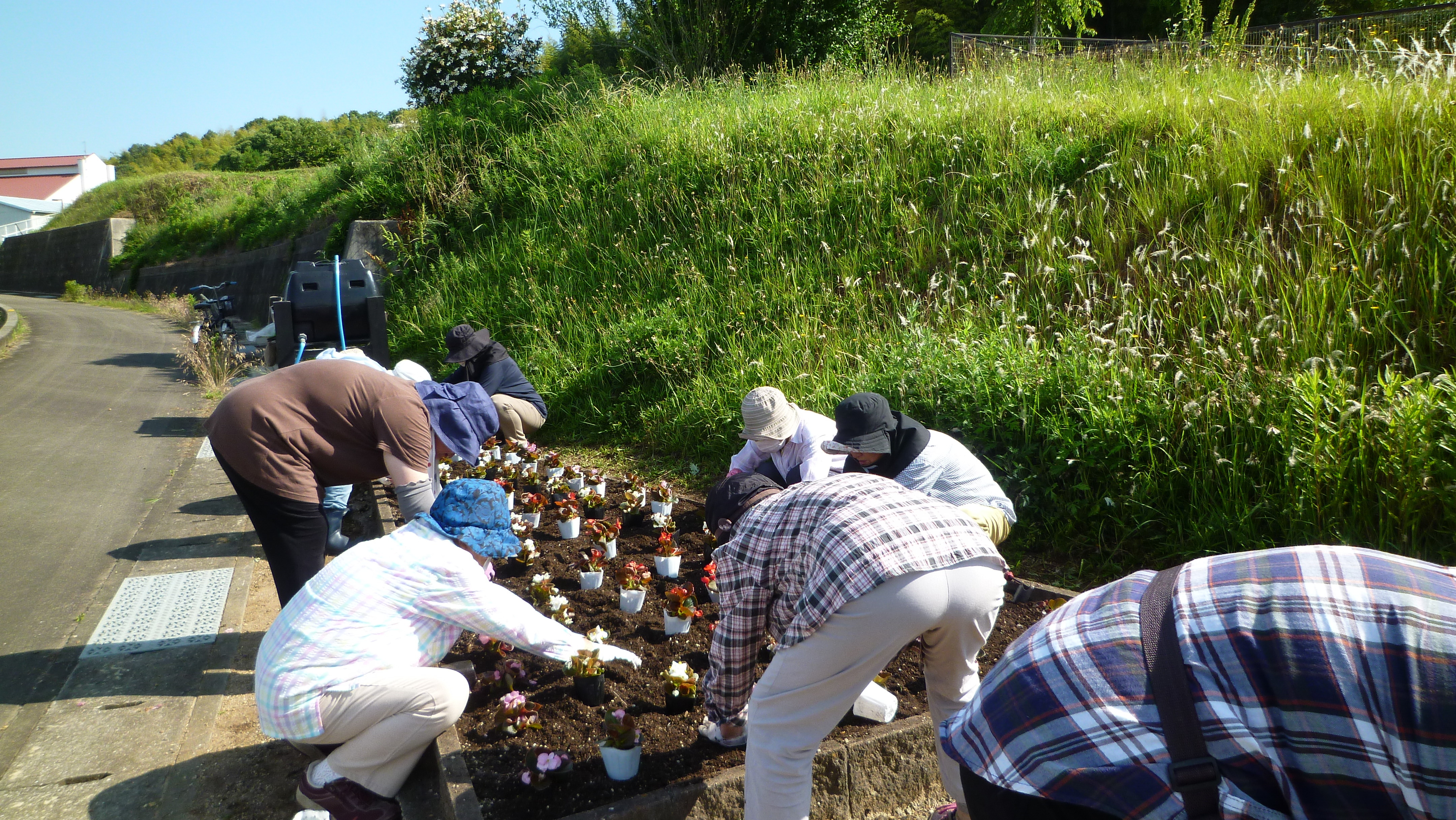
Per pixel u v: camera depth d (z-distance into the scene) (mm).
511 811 2598
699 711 3141
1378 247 4676
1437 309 4352
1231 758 1202
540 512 5223
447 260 11289
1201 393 4414
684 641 3736
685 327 7613
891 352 5844
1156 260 5750
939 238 7281
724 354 7105
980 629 2217
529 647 2850
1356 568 1238
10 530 5504
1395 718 1104
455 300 10336
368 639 2635
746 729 2832
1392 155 5250
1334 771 1141
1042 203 6215
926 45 17609
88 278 31062
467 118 13453
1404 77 6266
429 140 13180
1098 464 4473
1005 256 6762
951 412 5145
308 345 7254
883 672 3402
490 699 3266
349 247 12172
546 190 11102
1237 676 1230
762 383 6500
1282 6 15852
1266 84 7168
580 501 5504
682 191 9609
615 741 2678
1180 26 11727
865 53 14539
